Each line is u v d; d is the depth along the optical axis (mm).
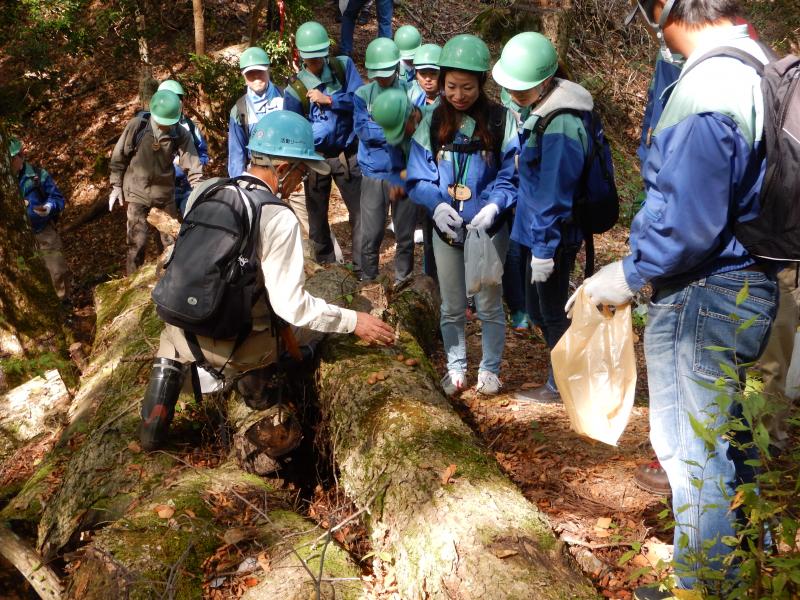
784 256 2055
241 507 3117
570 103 3406
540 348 5008
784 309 2910
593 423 2438
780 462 2990
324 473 3682
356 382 3469
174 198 7176
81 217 11023
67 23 10648
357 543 3018
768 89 2016
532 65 3334
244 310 3162
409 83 5895
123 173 7023
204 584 2711
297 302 3199
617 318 2377
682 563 2262
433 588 2453
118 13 10844
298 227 3209
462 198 3855
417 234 7488
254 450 3467
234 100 10508
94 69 12734
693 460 2242
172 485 3281
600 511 3135
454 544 2480
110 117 12180
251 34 10297
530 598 2232
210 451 3736
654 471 3234
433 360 4988
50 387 5688
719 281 2145
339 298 4266
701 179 1996
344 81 5945
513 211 3939
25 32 10703
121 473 3504
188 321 3131
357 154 5867
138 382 4258
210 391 3588
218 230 3109
